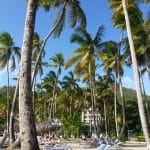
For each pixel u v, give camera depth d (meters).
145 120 20.41
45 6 31.83
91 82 48.91
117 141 34.25
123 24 40.28
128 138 60.16
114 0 37.81
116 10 35.06
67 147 25.69
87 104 83.31
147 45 45.41
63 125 75.81
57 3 32.56
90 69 48.50
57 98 90.62
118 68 49.88
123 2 23.50
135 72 21.27
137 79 21.09
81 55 47.84
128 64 49.69
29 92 10.32
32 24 10.95
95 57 48.53
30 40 10.79
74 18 32.97
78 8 32.84
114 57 51.56
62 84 87.94
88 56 47.78
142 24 38.59
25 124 9.98
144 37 44.53
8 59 51.06
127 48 46.06
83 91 86.38
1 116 90.75
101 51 48.59
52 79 85.50
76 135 75.12
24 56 10.61
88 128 85.62
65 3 32.62
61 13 32.50
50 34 32.69
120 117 83.56
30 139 9.87
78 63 47.72
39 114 101.94
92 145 36.69
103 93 76.31
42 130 44.06
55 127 46.38
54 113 86.88
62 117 82.00
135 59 21.61
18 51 51.09
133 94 119.06
